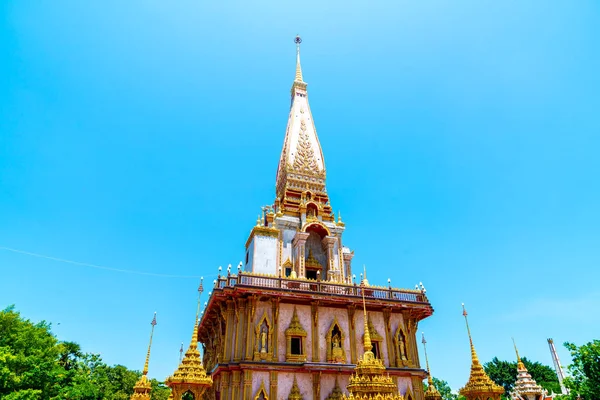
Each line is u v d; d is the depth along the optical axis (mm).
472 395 27781
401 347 36812
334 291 36906
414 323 38969
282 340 33781
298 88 60906
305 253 45000
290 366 32281
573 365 31422
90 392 51750
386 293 38188
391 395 18188
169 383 24188
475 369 28453
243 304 34188
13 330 42625
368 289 37688
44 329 46719
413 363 36688
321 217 47719
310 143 53812
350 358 34750
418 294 39125
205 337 46500
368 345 19766
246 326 33375
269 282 35188
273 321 34094
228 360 32875
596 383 29734
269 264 41406
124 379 66875
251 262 42156
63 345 53125
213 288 34906
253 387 31125
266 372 31922
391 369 34719
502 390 27375
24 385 39844
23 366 40188
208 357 43062
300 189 49625
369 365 18734
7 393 37438
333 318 36062
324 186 51031
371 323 37000
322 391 32781
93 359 63469
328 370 32656
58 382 45875
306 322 35188
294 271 41344
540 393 28391
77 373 53094
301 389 32281
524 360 76125
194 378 23641
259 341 32906
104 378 61688
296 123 55469
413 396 34812
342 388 33250
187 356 24812
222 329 35719
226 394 31703
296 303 35656
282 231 44656
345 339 35469
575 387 30781
